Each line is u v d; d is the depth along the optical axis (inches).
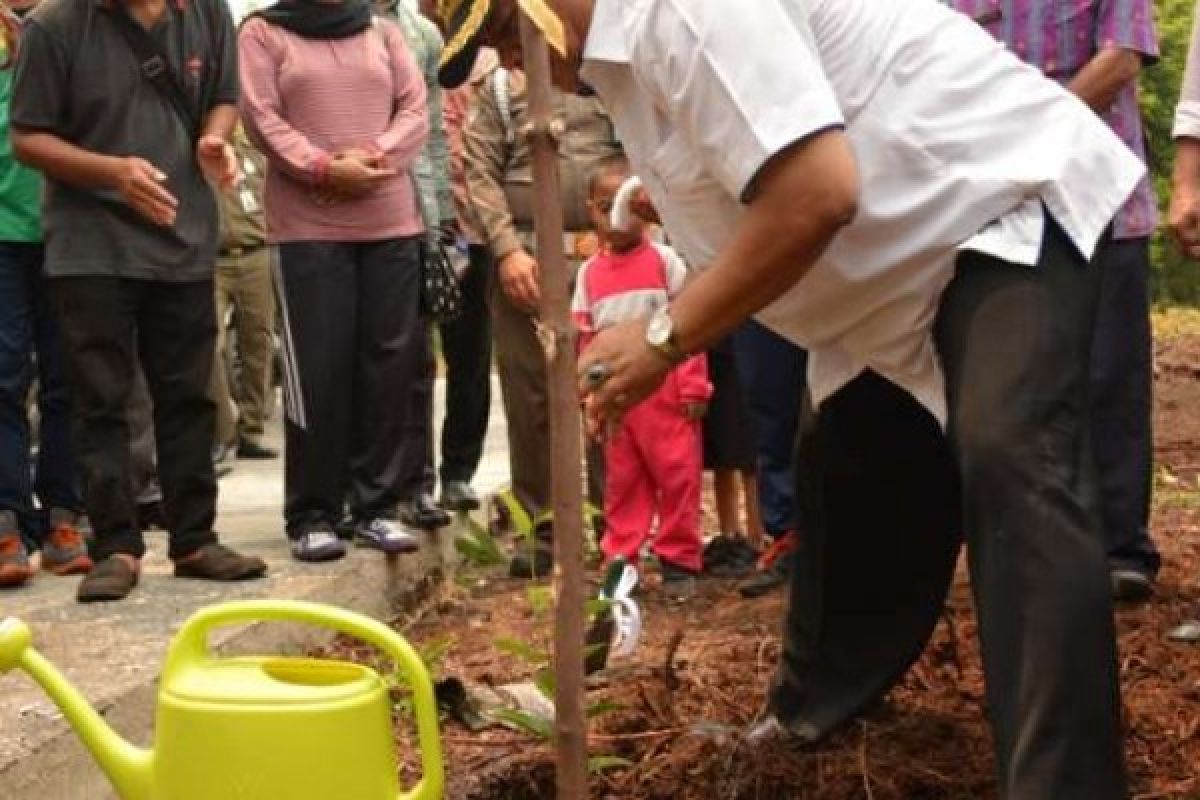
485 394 284.0
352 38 243.8
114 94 213.5
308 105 239.6
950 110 127.3
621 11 120.3
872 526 153.4
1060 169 127.0
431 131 277.4
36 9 213.3
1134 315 206.7
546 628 215.9
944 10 131.4
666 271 235.9
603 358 124.4
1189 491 301.1
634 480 237.9
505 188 253.6
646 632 211.9
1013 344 124.2
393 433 245.8
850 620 156.3
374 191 239.9
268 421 424.2
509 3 124.8
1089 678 119.6
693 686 177.5
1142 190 206.2
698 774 156.0
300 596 217.2
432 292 250.1
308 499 240.4
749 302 120.5
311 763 102.3
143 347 222.1
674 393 234.8
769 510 231.0
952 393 127.9
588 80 124.7
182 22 218.2
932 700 169.8
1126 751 158.1
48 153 209.8
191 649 106.7
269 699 102.8
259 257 366.0
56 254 212.2
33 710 165.9
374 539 244.1
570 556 114.8
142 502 273.6
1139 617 203.0
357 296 243.1
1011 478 121.6
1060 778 118.7
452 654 211.2
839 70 125.3
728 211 127.1
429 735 106.8
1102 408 208.1
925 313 130.2
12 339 228.2
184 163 218.8
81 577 231.8
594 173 249.3
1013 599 121.1
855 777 153.8
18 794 151.8
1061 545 120.4
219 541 259.3
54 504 236.1
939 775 153.4
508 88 250.7
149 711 175.9
